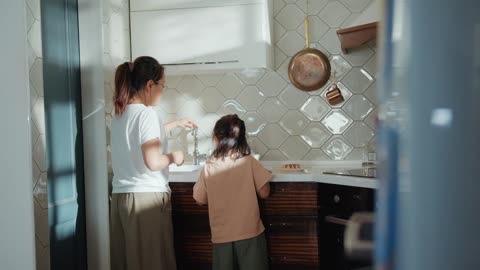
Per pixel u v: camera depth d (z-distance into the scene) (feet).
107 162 8.06
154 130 7.23
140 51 8.98
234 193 7.53
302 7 9.54
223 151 7.57
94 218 8.12
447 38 1.15
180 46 8.84
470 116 1.13
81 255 7.97
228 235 7.52
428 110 1.16
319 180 7.84
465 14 1.13
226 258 7.59
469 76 1.13
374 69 9.34
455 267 1.15
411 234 1.18
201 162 9.78
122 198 7.43
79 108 8.00
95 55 8.01
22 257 6.27
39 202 6.48
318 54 9.37
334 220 7.62
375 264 1.28
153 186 7.42
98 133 8.05
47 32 7.09
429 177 1.16
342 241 7.52
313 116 9.62
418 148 1.17
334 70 9.50
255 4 8.57
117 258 7.70
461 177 1.14
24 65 6.14
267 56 8.75
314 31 9.55
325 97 9.57
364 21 8.23
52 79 7.20
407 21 1.19
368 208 7.03
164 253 7.55
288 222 8.07
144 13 8.95
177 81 9.96
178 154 7.71
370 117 9.39
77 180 7.87
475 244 1.13
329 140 9.57
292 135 9.70
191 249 8.43
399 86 1.21
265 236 8.12
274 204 8.11
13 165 6.24
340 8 9.43
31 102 6.33
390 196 1.24
